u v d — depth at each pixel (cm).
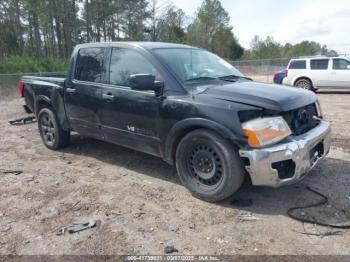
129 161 529
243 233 321
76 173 482
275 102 349
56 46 4875
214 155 367
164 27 5353
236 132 339
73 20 4588
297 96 380
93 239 313
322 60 1510
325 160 512
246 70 2773
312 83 1527
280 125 344
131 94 434
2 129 789
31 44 5103
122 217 353
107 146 611
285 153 335
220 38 6338
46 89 574
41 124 610
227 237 315
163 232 324
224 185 359
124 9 4828
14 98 1451
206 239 312
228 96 366
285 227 329
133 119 437
